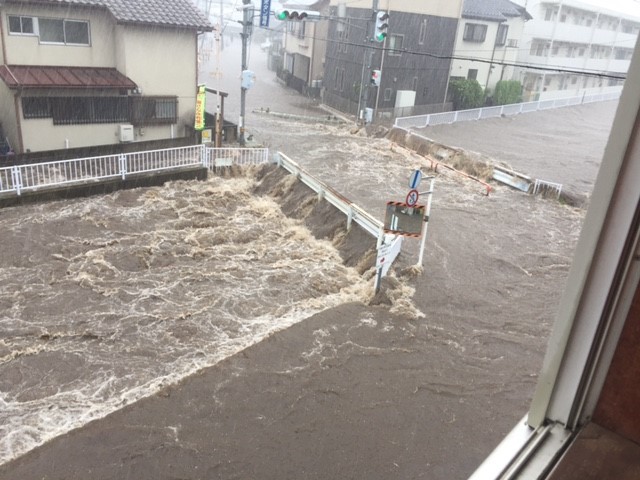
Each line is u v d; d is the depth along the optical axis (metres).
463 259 11.23
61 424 6.35
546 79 33.50
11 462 5.76
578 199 15.49
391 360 7.82
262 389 7.07
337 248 11.66
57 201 13.07
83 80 16.34
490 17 29.41
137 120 18.02
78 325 8.48
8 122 16.52
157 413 6.56
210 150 16.02
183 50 18.36
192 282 10.05
